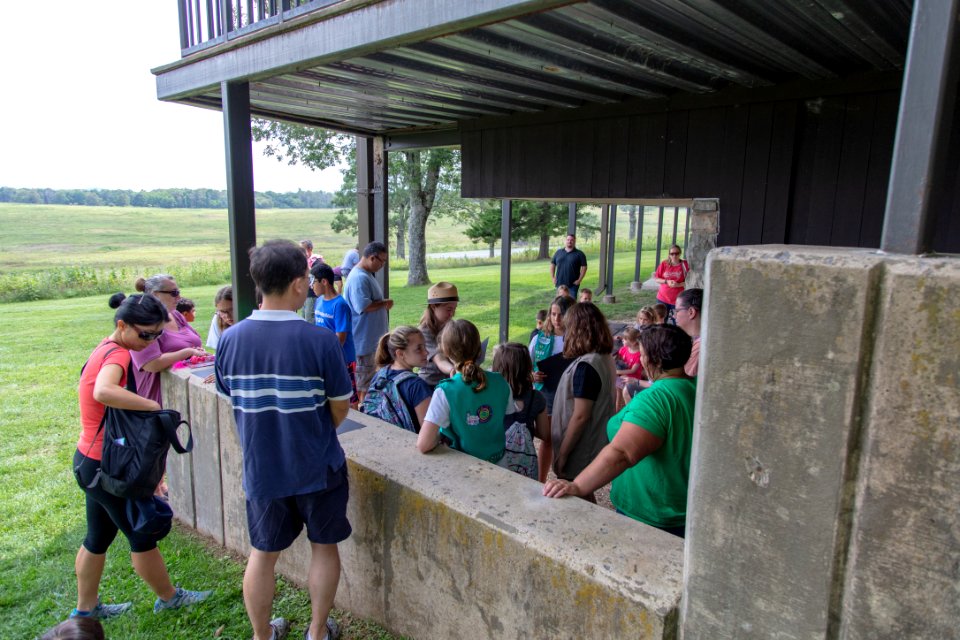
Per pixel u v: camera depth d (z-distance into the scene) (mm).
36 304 15828
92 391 2490
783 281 1134
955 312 944
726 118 4453
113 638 2621
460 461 2406
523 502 2055
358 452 2494
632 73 4000
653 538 1813
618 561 1685
